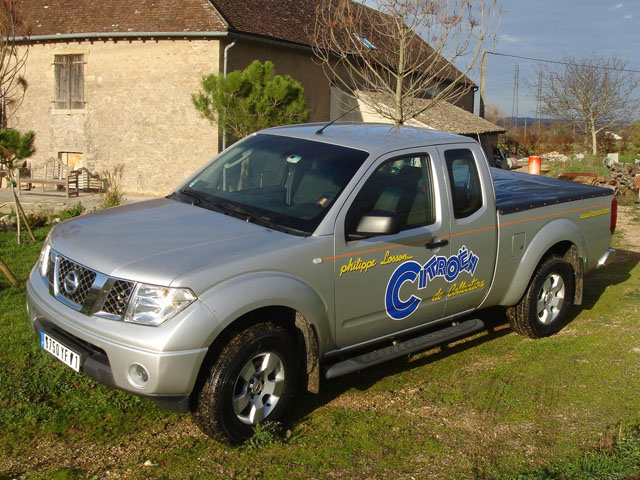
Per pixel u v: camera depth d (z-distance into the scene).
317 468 3.64
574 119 42.81
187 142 18.47
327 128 5.23
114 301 3.56
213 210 4.48
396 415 4.36
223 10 18.16
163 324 3.43
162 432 4.00
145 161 19.12
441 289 4.90
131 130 19.12
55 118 20.12
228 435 3.73
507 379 5.02
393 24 10.24
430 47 9.93
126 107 19.06
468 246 5.04
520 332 5.94
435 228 4.76
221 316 3.53
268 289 3.75
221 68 17.78
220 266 3.64
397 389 4.80
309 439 3.98
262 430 3.85
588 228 6.39
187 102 18.25
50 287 3.97
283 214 4.28
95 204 15.45
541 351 5.68
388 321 4.60
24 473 3.46
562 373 5.16
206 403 3.62
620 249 10.20
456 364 5.34
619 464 3.66
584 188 6.65
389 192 4.53
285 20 20.47
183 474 3.53
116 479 3.46
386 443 3.97
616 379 5.04
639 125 38.19
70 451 3.72
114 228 4.16
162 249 3.77
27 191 19.47
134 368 3.46
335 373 4.21
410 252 4.58
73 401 4.27
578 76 41.31
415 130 5.32
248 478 3.51
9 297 6.18
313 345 4.09
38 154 20.55
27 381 4.43
